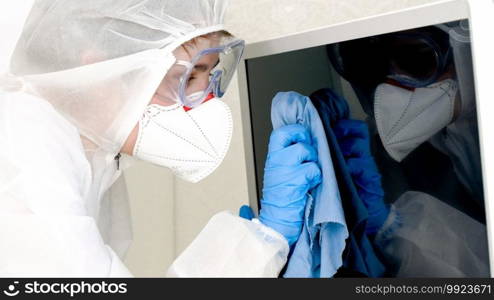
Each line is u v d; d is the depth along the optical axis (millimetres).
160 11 720
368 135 715
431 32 624
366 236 740
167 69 713
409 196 675
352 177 750
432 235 653
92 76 689
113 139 739
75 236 543
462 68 599
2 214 533
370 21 687
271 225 812
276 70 832
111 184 879
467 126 600
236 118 1206
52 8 704
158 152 788
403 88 663
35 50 708
